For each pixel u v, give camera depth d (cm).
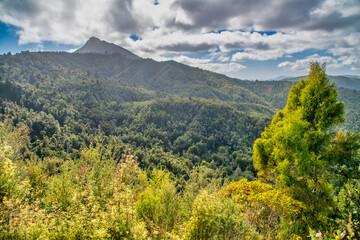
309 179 691
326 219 564
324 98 650
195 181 766
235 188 602
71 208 319
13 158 545
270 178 877
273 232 488
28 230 255
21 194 360
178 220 485
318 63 676
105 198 416
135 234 297
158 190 600
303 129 639
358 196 506
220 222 413
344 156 615
